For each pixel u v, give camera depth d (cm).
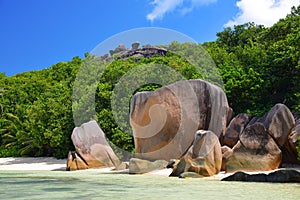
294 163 893
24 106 2183
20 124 2077
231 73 1359
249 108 1302
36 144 1755
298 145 815
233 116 1121
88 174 912
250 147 814
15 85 2752
